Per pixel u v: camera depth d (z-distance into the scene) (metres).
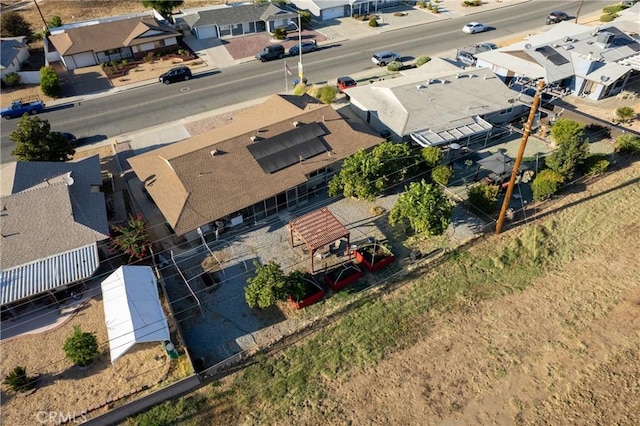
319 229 33.88
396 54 67.25
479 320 31.02
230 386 27.52
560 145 41.78
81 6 99.25
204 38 79.19
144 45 71.44
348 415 26.05
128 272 31.75
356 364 28.55
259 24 81.06
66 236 33.97
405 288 33.25
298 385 27.52
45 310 32.09
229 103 58.44
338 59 70.31
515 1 96.31
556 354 28.81
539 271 34.25
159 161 40.91
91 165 42.06
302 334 30.38
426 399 26.70
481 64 61.47
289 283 30.34
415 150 44.50
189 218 35.09
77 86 64.31
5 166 47.78
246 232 38.34
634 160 44.66
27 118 42.47
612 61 57.00
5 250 32.66
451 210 34.91
